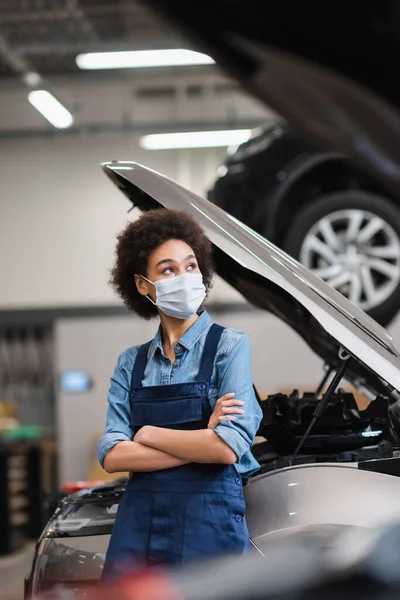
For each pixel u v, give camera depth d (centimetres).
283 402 294
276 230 655
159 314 257
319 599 116
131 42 995
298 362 1219
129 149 1310
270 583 119
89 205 1320
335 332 261
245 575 122
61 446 1280
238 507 237
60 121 1188
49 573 279
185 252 253
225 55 168
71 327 1305
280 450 310
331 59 167
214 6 154
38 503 1063
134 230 257
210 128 1263
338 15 158
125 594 124
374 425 294
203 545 232
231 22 158
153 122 1287
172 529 233
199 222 277
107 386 1291
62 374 1295
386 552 124
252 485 270
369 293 670
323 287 294
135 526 237
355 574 119
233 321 1233
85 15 962
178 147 1235
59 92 1292
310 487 265
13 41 1026
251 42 163
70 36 1009
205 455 231
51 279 1319
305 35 161
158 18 159
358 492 262
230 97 1269
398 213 663
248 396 241
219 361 244
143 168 293
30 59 1118
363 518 255
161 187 286
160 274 251
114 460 239
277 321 1227
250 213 644
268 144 642
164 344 254
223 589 120
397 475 264
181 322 252
